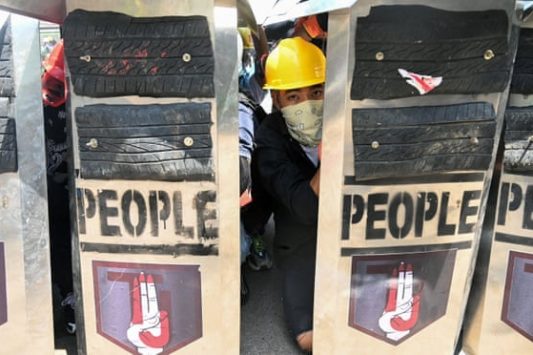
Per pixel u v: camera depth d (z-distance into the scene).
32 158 1.26
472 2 1.18
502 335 1.46
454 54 1.20
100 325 1.37
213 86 1.20
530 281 1.40
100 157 1.24
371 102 1.23
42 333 1.35
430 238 1.35
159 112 1.22
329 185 1.29
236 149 1.24
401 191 1.30
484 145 1.27
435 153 1.26
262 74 1.93
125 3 1.17
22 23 1.20
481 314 1.46
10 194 1.27
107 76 1.20
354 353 1.42
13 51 1.20
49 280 1.33
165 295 1.34
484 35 1.19
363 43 1.19
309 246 1.64
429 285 1.39
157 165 1.24
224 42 1.18
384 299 1.38
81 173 1.26
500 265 1.42
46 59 1.64
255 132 1.62
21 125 1.24
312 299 1.65
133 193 1.27
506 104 1.30
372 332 1.41
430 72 1.21
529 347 1.45
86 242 1.31
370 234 1.33
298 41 1.49
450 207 1.33
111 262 1.32
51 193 1.57
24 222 1.29
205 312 1.35
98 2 1.17
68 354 1.56
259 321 1.81
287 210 1.65
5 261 1.30
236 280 1.33
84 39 1.18
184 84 1.20
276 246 1.74
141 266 1.32
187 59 1.19
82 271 1.33
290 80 1.44
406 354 1.44
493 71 1.22
